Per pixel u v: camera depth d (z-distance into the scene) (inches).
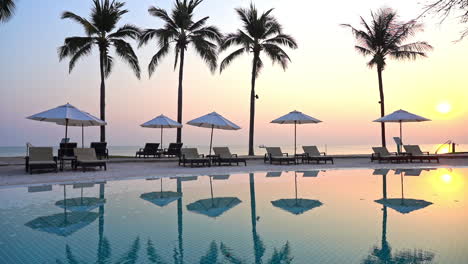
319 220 232.2
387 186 389.4
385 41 873.5
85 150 533.3
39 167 466.3
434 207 274.1
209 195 331.9
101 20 820.6
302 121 740.7
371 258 157.0
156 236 195.3
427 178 459.8
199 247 175.5
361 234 197.6
